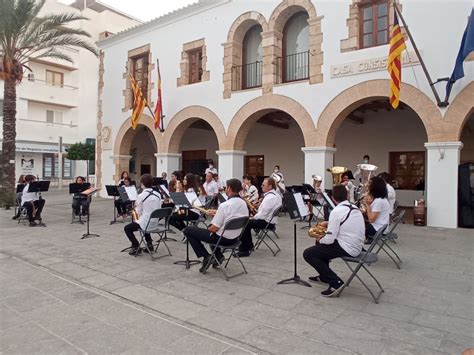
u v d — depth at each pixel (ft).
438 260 19.76
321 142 35.65
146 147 72.13
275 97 38.75
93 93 101.04
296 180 54.29
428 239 25.40
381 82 32.32
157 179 36.24
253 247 22.00
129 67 54.90
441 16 29.89
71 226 31.81
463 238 25.73
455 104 29.17
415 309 13.03
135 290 15.11
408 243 24.12
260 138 57.88
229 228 16.29
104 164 58.54
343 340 10.68
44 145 89.61
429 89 30.27
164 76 49.75
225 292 14.85
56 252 21.85
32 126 87.71
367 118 48.83
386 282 16.08
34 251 22.11
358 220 14.32
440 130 29.81
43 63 90.84
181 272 17.69
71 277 16.96
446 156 29.78
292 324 11.78
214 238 17.01
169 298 14.19
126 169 56.90
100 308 13.21
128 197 29.81
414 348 10.21
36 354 9.91
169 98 49.06
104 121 58.49
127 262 19.53
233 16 42.50
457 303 13.62
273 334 11.09
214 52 44.24
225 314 12.62
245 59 43.91
